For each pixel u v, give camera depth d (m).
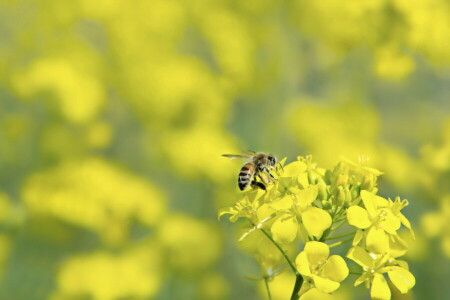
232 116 1.44
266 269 0.86
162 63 1.36
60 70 1.34
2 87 1.38
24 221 1.12
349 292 1.03
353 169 0.86
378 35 1.13
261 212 0.85
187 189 1.27
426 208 1.16
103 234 1.10
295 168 0.86
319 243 0.84
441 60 1.12
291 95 1.37
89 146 1.30
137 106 1.33
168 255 1.07
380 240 0.84
